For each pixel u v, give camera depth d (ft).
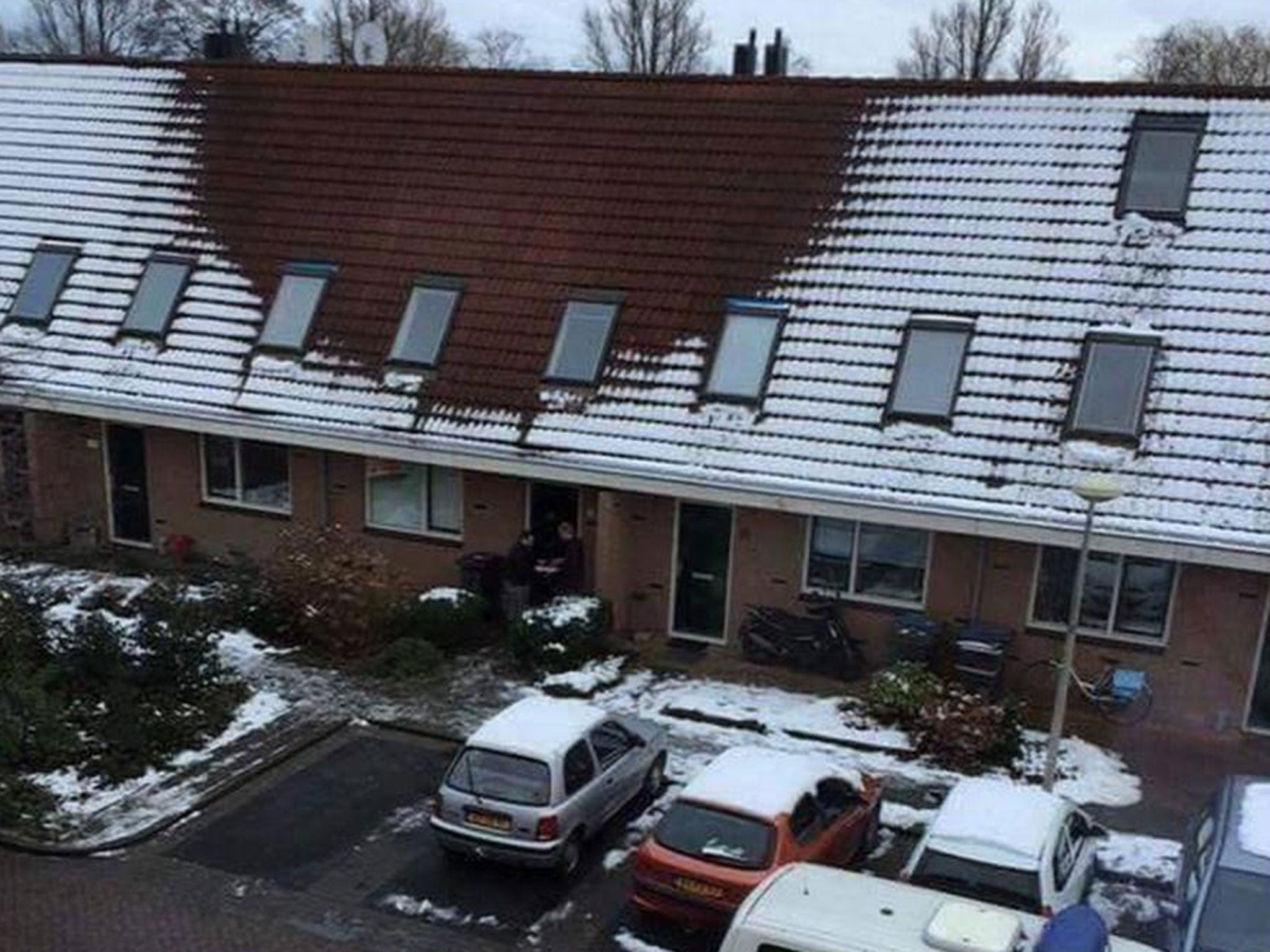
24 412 68.39
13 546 69.62
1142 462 50.08
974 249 56.44
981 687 52.49
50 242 70.38
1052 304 54.19
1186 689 52.26
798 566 57.31
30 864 41.45
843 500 52.31
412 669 56.13
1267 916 34.14
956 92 60.85
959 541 54.34
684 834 37.88
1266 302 51.85
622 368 58.18
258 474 67.10
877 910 31.42
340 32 212.02
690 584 59.77
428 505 63.98
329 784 47.24
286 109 71.15
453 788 41.16
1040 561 53.57
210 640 54.70
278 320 64.34
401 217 65.46
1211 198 54.80
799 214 59.72
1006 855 35.91
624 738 45.27
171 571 66.74
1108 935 30.17
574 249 61.82
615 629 60.18
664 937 38.58
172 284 67.05
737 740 50.88
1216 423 50.11
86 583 64.44
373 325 62.75
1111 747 51.13
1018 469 51.24
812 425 54.44
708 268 59.47
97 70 76.74
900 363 54.65
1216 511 48.39
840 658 55.98
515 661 57.57
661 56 211.61
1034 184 57.36
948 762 49.19
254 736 50.60
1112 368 52.08
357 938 38.14
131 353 65.77
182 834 43.57
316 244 65.98
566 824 40.73
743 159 62.03
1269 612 50.67
